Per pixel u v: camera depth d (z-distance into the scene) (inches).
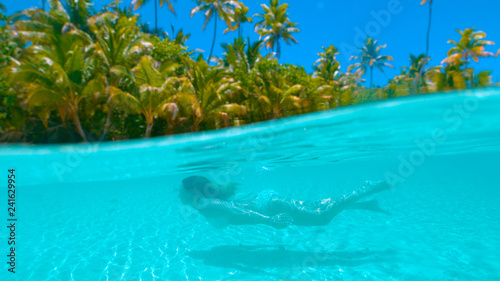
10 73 815.7
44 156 383.9
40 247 303.6
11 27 1094.4
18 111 834.8
